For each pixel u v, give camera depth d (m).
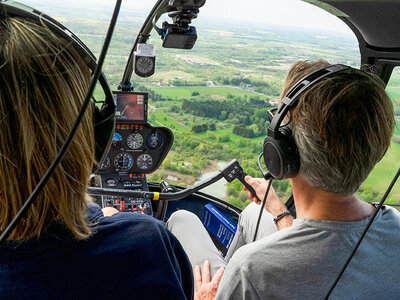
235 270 0.43
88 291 0.24
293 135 0.41
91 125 0.24
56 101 0.21
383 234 0.42
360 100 0.38
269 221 0.84
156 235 0.27
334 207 0.41
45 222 0.23
